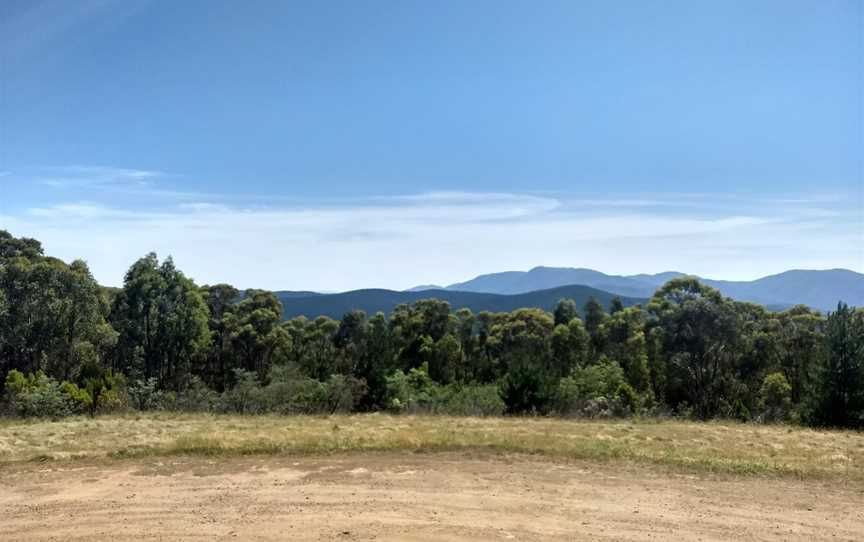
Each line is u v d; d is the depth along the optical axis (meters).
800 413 26.27
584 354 60.59
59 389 26.92
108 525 7.64
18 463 11.20
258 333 65.38
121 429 16.36
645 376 51.91
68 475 10.33
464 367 69.25
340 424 18.12
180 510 8.28
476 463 11.28
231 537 7.18
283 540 7.09
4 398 29.81
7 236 53.00
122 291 56.75
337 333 70.81
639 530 7.52
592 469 10.86
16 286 46.91
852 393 24.06
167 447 12.43
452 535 7.29
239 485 9.63
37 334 47.09
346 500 8.77
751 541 7.16
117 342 53.53
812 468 10.88
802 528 7.64
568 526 7.66
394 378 33.66
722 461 11.41
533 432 15.90
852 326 25.34
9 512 8.22
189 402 30.59
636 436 15.64
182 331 56.88
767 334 51.38
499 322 71.94
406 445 12.80
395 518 7.93
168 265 57.72
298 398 29.81
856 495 9.25
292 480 9.97
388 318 73.25
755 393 49.75
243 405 29.08
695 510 8.38
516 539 7.17
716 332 48.50
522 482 9.88
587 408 29.22
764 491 9.44
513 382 27.16
